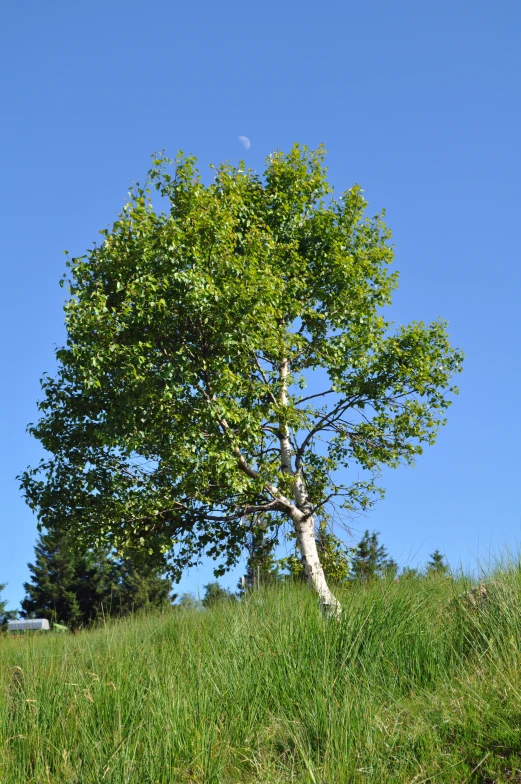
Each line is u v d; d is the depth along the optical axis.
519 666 6.73
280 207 16.00
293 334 14.71
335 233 15.99
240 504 13.93
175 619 10.45
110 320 12.38
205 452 12.83
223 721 6.85
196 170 14.11
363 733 6.09
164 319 12.68
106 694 7.23
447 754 5.61
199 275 12.70
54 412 13.59
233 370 13.91
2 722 6.82
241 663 7.96
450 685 6.90
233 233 13.90
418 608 8.78
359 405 15.55
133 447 12.30
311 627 8.61
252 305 13.05
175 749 6.23
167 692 7.20
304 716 6.67
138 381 12.11
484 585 8.83
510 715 5.92
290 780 5.66
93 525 13.48
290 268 15.19
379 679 7.46
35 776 6.09
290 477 13.88
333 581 15.21
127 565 17.45
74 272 13.09
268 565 14.55
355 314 15.55
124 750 6.15
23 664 8.43
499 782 5.15
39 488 13.60
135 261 12.80
